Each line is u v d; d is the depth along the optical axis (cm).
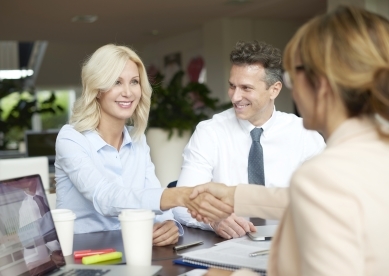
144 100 246
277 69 275
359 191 94
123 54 233
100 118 236
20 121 888
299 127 292
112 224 236
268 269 112
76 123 233
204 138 285
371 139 103
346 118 107
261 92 273
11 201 144
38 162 393
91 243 198
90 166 218
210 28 844
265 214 159
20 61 1223
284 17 823
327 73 102
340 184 95
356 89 101
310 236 94
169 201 185
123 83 231
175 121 620
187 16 795
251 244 180
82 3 680
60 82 1194
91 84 229
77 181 217
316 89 107
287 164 288
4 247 136
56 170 235
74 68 1154
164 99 638
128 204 192
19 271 138
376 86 99
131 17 786
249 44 274
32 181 156
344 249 91
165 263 167
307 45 105
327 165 98
